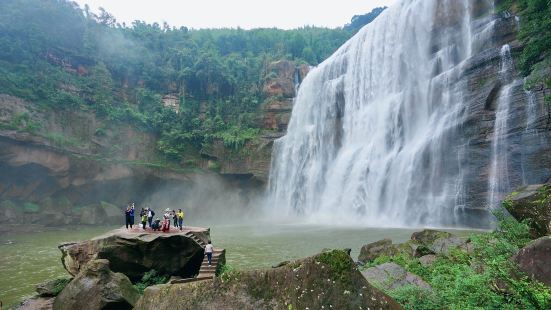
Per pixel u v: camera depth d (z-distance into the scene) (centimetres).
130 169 5503
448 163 3216
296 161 5691
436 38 3972
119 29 7638
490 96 3059
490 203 2820
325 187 4941
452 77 3478
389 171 3838
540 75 2303
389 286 893
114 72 6812
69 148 5134
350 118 4941
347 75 5162
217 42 9362
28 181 4900
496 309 622
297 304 507
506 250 885
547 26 2169
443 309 704
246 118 6700
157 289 640
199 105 7100
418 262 1262
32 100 5219
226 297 556
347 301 496
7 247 3055
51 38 6188
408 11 4341
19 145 4719
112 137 5753
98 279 1165
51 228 4562
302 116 5903
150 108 6625
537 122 2647
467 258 1104
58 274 1969
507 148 2808
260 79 7306
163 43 7925
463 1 3800
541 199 1080
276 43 9231
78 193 5259
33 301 1339
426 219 3294
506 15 3303
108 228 4641
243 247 2558
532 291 570
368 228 3225
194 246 1619
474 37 3522
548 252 664
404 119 3972
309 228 3597
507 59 3011
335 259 524
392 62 4428
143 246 1505
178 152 6153
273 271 550
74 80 5956
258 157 6056
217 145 6228
